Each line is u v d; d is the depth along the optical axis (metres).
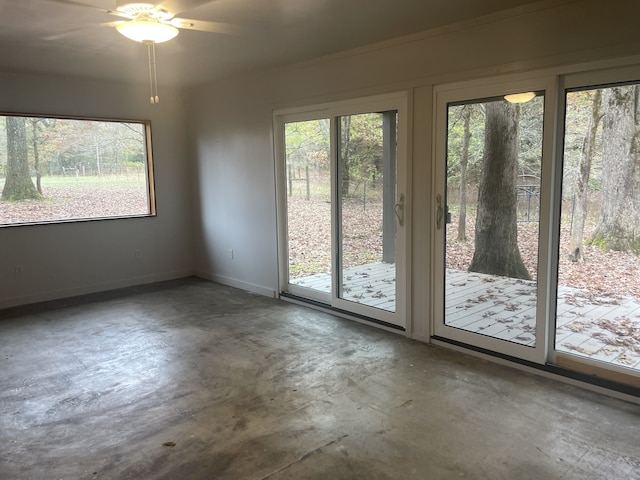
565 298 3.08
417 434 2.47
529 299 3.18
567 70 2.82
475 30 3.21
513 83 3.07
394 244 3.98
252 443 2.42
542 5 2.86
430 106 3.54
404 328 3.95
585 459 2.24
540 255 3.08
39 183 5.21
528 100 3.04
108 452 2.36
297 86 4.55
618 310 2.88
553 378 3.07
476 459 2.26
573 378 2.98
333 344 3.78
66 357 3.58
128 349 3.73
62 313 4.72
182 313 4.68
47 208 5.28
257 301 5.08
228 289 5.64
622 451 2.29
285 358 3.51
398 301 3.98
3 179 4.99
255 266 5.43
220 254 5.93
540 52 2.92
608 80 2.71
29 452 2.37
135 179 5.93
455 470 2.18
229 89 5.37
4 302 4.96
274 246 5.13
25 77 4.90
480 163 3.34
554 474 2.14
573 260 3.02
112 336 4.04
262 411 2.74
